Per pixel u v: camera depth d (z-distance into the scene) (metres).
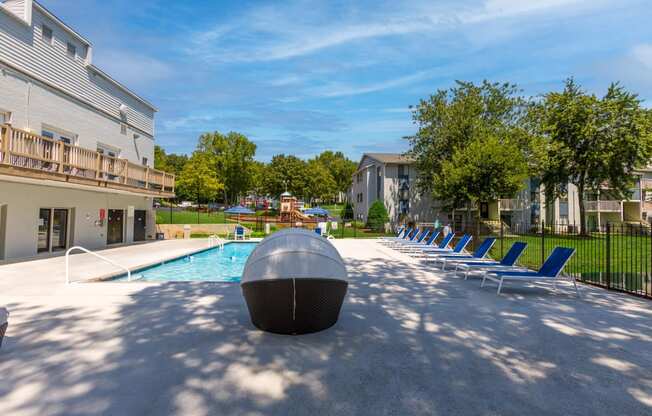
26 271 10.93
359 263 13.08
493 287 8.67
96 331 5.15
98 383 3.55
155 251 17.67
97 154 16.42
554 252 8.27
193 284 8.65
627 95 29.61
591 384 3.61
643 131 28.98
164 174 23.48
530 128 33.75
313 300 4.88
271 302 4.84
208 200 66.81
